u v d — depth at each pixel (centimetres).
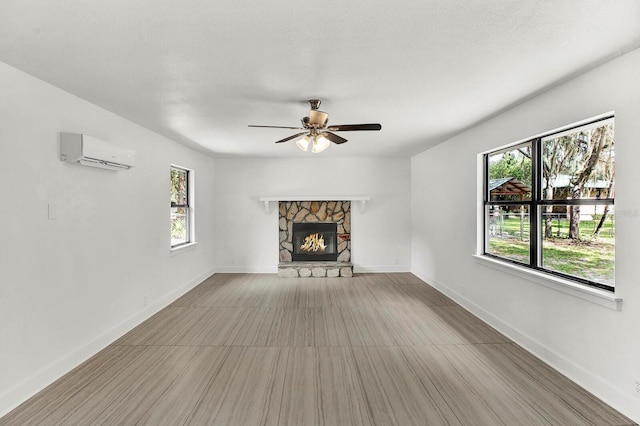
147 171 451
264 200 707
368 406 254
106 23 192
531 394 268
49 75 269
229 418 240
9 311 252
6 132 249
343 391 275
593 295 263
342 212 733
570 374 290
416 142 561
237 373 305
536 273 331
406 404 256
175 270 540
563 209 314
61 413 245
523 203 365
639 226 230
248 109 364
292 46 222
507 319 385
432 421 236
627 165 238
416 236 704
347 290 595
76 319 320
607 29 202
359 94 318
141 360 330
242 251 734
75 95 317
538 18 190
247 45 220
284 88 301
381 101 340
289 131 464
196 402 260
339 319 447
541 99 319
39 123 278
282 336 390
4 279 248
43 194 282
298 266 698
